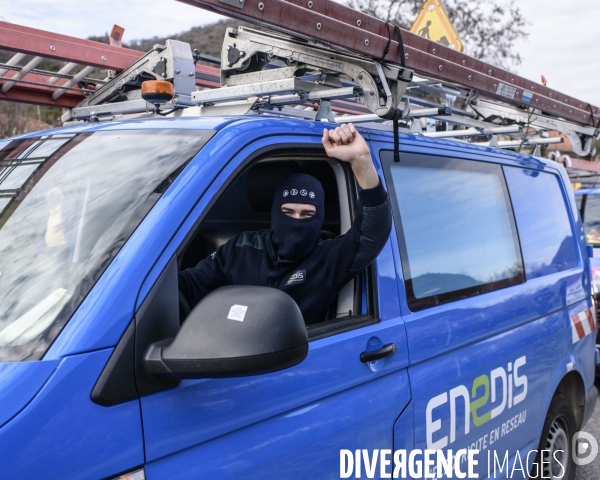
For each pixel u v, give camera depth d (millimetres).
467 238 2623
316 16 1868
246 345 1312
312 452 1768
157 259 1465
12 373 1279
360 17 2078
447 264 2455
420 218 2369
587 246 3807
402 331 2117
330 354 1847
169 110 2637
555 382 3203
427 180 2473
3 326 1423
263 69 2445
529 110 3285
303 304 2008
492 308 2646
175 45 2662
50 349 1329
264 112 2498
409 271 2236
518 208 3090
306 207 1979
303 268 2021
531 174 3320
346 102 2912
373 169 1864
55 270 1511
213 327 1344
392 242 2180
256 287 1408
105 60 3143
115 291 1396
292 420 1729
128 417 1357
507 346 2742
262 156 1805
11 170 1964
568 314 3391
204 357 1321
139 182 1650
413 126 2730
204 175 1624
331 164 2113
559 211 3543
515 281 2914
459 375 2395
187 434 1460
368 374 1968
